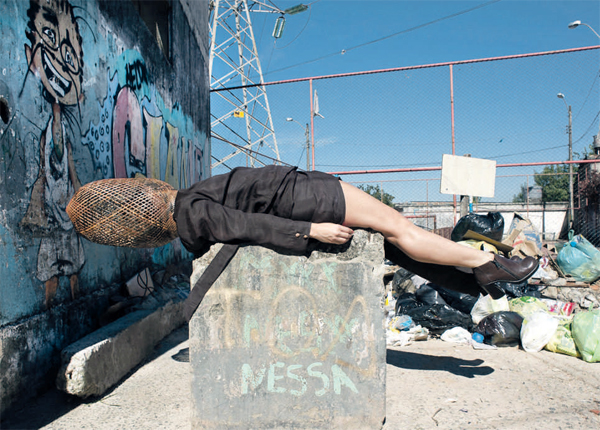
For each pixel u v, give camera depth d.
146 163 5.18
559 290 5.58
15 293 2.53
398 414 2.46
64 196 3.18
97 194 2.49
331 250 2.24
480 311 4.21
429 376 3.08
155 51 5.57
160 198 2.53
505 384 2.91
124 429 2.36
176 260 6.36
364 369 2.24
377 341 2.25
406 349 3.78
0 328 2.37
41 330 2.76
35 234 2.77
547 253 6.96
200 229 2.16
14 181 2.56
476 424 2.33
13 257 2.52
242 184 2.28
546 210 21.45
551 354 3.55
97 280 3.69
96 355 2.77
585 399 2.64
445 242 2.41
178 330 4.42
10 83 2.56
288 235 2.15
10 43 2.59
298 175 2.37
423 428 2.29
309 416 2.24
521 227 7.33
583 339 3.35
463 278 2.80
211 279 2.23
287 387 2.24
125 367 3.18
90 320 3.49
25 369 2.58
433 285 4.68
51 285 2.94
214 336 2.23
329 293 2.24
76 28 3.48
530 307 4.21
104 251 3.86
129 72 4.65
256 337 2.23
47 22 3.04
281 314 2.24
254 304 2.23
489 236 5.50
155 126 5.54
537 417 2.41
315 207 2.24
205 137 8.79
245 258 2.23
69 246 3.21
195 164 7.88
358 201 2.27
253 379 2.23
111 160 4.13
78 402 2.70
